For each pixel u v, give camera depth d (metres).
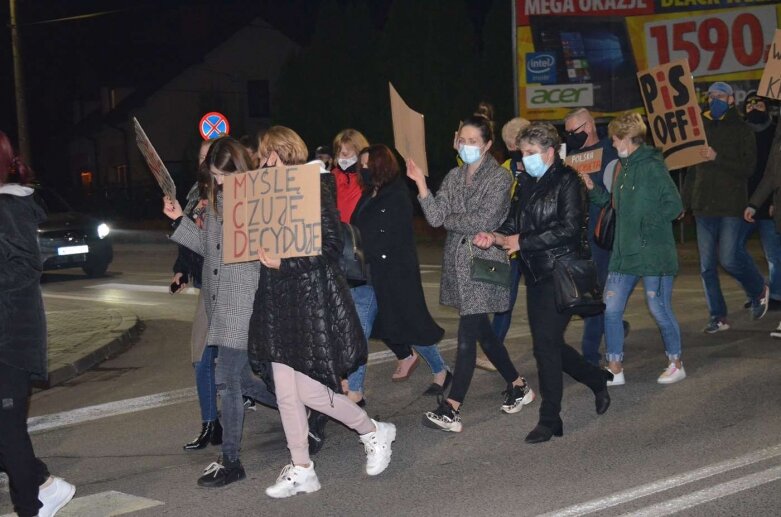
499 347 6.91
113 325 11.69
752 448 5.91
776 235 9.97
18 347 4.78
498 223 6.47
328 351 5.32
